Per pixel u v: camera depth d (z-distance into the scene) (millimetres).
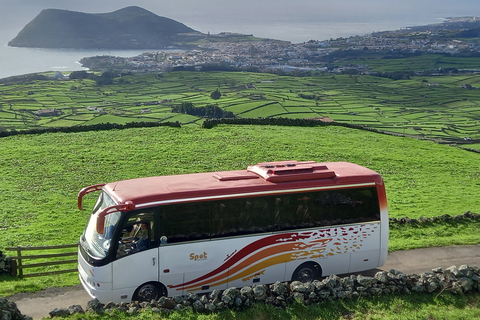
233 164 44719
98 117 153000
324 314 14703
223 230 16312
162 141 52375
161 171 42188
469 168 50188
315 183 17484
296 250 17312
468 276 16812
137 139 53031
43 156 46250
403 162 50219
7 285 17906
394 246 22500
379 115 168625
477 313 15180
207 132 57125
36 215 32000
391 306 15383
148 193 15711
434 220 27578
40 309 16141
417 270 19906
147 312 14117
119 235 15188
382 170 46594
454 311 15234
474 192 40250
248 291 14852
